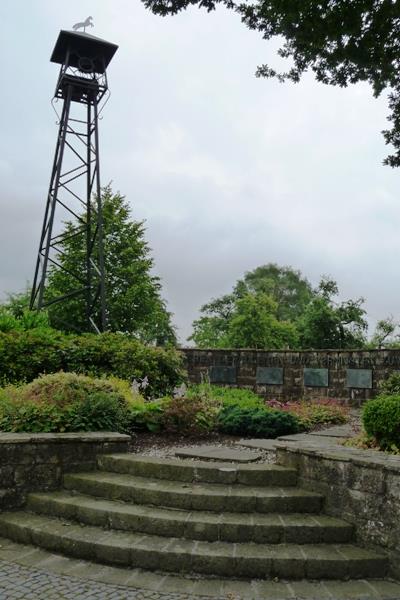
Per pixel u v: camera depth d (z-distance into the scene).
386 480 5.41
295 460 6.66
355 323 35.16
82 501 6.32
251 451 7.93
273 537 5.54
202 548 5.30
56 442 6.96
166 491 6.12
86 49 20.20
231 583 4.96
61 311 28.03
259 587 4.89
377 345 35.69
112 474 6.95
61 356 12.88
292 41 8.98
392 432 6.54
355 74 9.41
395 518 5.24
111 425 8.28
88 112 21.09
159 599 4.57
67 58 19.77
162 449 8.20
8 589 4.68
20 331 13.44
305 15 7.97
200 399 10.83
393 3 7.75
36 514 6.46
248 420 9.57
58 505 6.30
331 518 5.91
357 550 5.44
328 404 16.39
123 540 5.48
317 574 5.10
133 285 30.61
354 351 18.52
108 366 13.30
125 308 29.97
